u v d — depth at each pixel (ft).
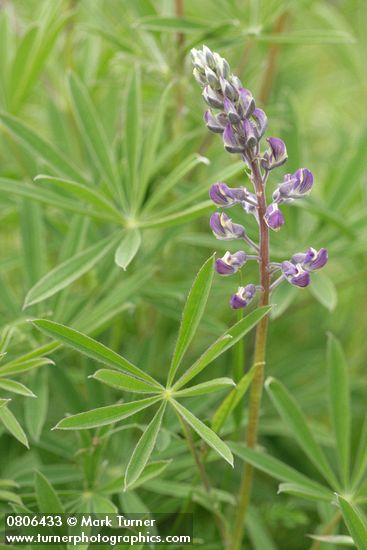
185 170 2.22
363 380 2.58
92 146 2.33
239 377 2.06
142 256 2.52
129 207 2.26
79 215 2.34
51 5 2.48
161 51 2.53
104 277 2.37
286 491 2.04
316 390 2.62
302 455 2.60
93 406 2.25
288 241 2.50
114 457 2.28
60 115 2.63
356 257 2.75
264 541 2.30
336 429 2.17
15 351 2.24
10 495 2.05
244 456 2.07
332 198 2.50
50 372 2.26
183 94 2.54
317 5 3.06
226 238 1.90
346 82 3.51
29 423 2.15
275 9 2.53
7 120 2.27
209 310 2.75
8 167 2.72
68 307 2.33
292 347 2.78
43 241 2.32
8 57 2.55
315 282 2.34
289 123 2.52
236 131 1.86
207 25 2.43
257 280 2.66
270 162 1.87
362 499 2.13
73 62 2.67
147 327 2.58
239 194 1.89
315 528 2.51
